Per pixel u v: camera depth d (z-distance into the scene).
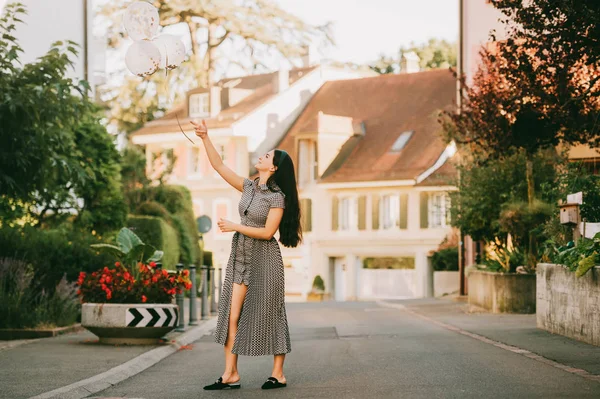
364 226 56.19
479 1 34.09
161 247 33.44
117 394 9.67
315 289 57.12
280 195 9.77
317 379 10.54
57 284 19.56
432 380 10.24
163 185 39.62
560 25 14.46
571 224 16.67
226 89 63.34
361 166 56.72
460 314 24.67
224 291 9.88
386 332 18.47
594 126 16.23
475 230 27.19
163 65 10.72
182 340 15.96
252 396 9.23
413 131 57.06
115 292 15.00
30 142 16.52
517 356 12.77
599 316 13.92
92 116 28.09
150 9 10.67
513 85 16.67
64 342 15.23
